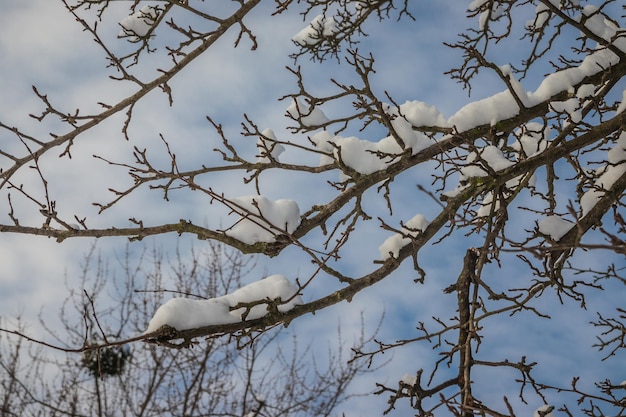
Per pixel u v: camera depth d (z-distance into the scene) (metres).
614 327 4.34
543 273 3.95
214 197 3.50
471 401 3.56
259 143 4.09
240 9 3.89
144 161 3.64
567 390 3.82
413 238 3.73
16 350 10.70
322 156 4.25
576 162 4.82
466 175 4.02
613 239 2.19
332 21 6.09
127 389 10.36
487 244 3.98
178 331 3.22
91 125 3.73
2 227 3.30
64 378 10.52
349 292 3.63
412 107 4.40
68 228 3.35
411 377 3.88
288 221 3.68
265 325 3.45
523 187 4.64
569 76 4.51
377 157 4.13
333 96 4.32
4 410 10.11
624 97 4.15
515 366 3.82
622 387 3.97
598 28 4.68
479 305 3.96
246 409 10.33
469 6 5.44
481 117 4.38
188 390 9.86
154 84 3.87
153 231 3.48
